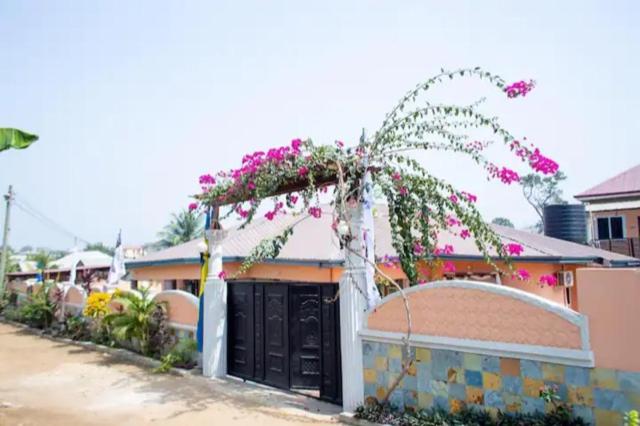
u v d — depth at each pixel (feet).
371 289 23.76
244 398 26.99
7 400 28.45
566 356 16.19
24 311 68.18
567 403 16.26
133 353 41.57
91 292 55.16
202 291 33.71
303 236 43.93
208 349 32.48
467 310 19.24
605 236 75.36
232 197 29.60
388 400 21.77
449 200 24.31
